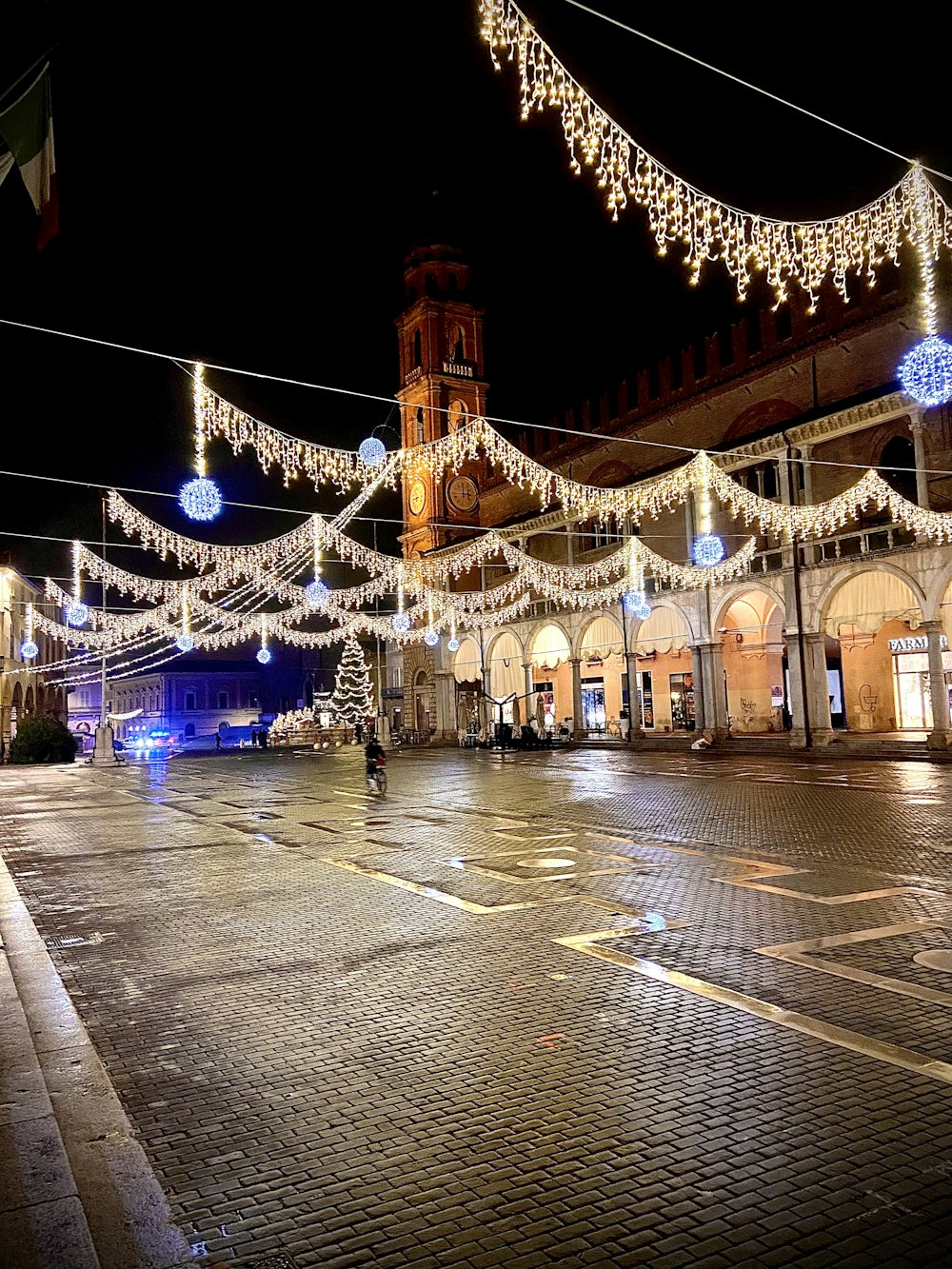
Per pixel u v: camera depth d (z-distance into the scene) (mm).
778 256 15133
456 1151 4559
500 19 10289
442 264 60969
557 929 8969
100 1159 4547
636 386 46500
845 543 33812
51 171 5629
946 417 30406
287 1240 3811
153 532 33062
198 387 17250
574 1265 3596
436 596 52250
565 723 50750
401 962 8039
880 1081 5254
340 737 69312
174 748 71500
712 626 37844
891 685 36281
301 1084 5453
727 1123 4766
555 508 51188
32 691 70000
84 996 7332
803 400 36938
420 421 60812
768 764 28844
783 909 9469
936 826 14609
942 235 15000
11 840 17672
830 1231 3789
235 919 9961
